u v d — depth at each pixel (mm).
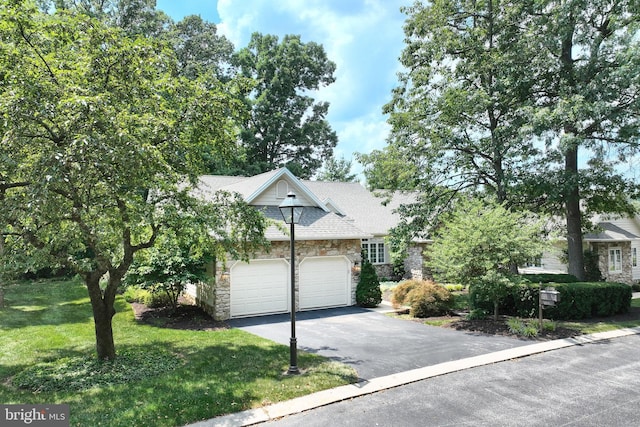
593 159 16688
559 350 9695
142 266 12781
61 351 9438
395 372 8047
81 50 7645
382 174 20109
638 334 11227
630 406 6434
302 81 40906
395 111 18844
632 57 12875
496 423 5863
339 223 16641
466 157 17891
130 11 29219
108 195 7062
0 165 6109
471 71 16891
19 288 20219
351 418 6035
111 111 6645
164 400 6496
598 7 15047
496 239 11906
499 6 16906
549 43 14984
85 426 5617
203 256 13109
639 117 14156
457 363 8609
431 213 18438
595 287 13492
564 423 5859
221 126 9305
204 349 9633
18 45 6961
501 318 13086
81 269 7238
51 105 6375
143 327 12148
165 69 8734
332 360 8812
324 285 15898
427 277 22344
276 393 6863
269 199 16203
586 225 19516
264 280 14555
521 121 15398
